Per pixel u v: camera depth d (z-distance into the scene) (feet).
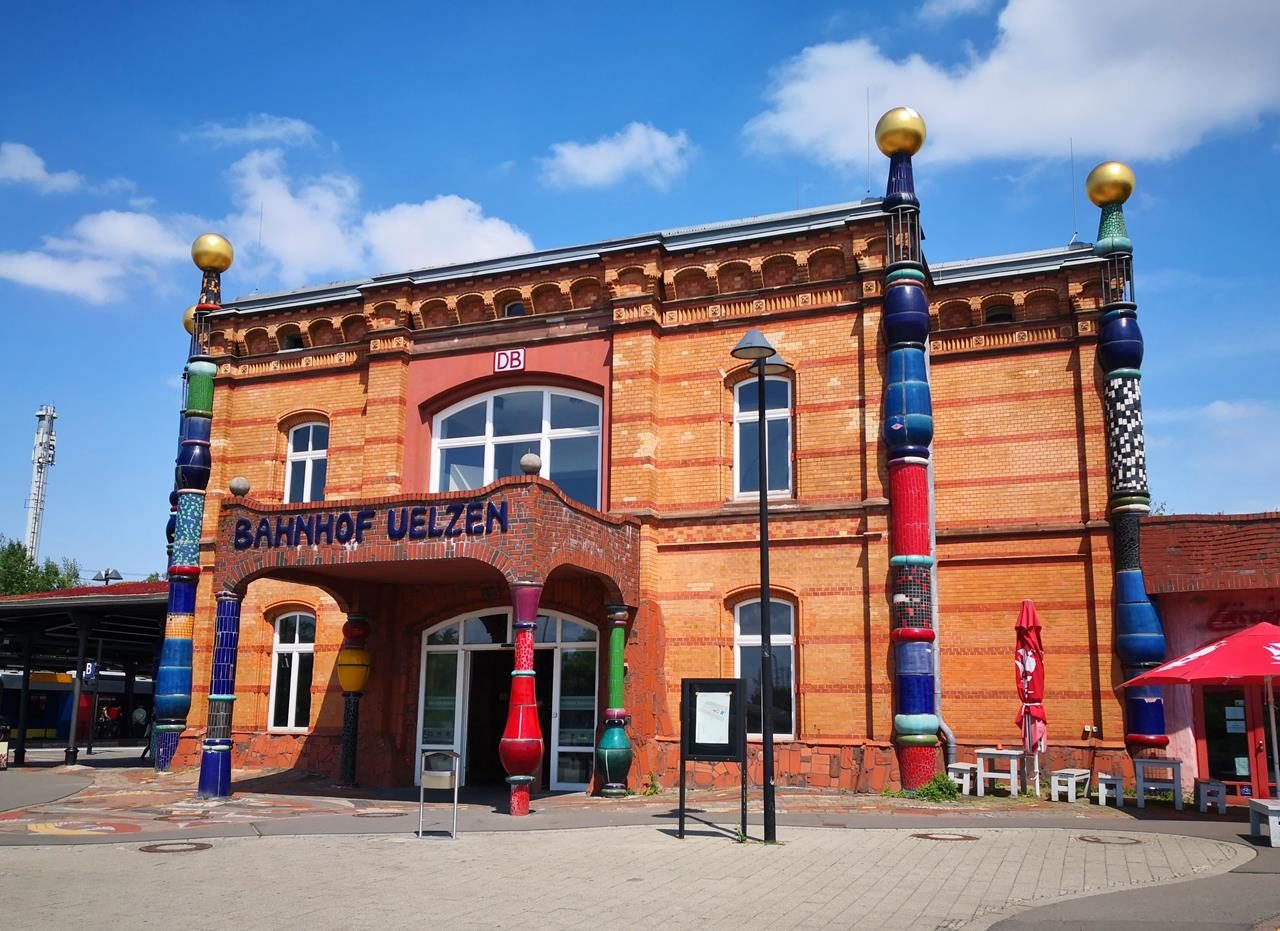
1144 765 53.01
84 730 160.66
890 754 56.18
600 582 62.13
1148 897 29.89
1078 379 65.51
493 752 67.00
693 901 29.76
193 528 71.46
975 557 65.46
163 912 28.58
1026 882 32.37
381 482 69.31
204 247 74.18
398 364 70.69
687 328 65.21
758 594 61.11
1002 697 63.62
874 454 59.77
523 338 68.39
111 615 88.17
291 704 71.56
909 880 32.73
